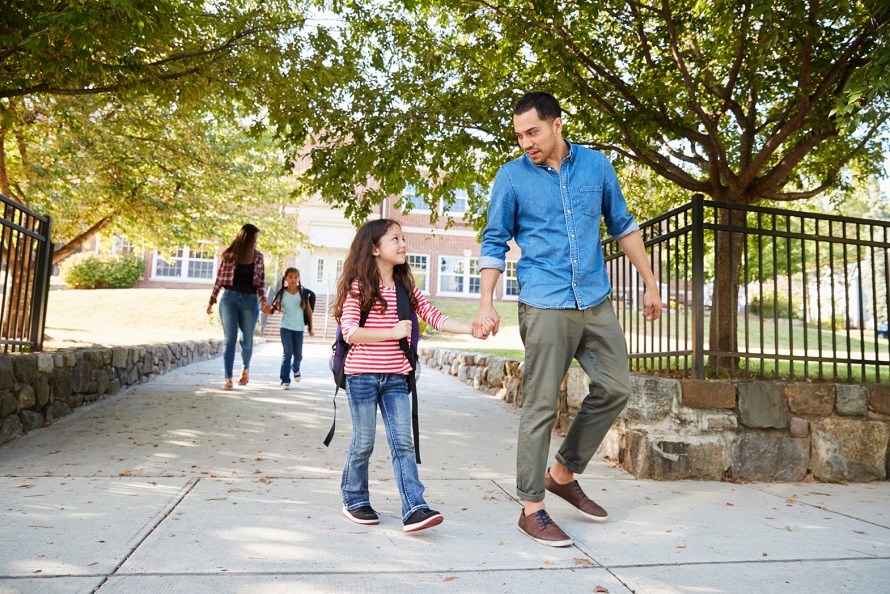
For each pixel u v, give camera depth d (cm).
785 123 637
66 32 409
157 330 1862
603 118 680
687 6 644
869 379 507
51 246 564
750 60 604
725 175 658
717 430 413
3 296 468
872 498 371
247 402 644
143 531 259
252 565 227
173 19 500
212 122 1108
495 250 286
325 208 2670
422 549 252
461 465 420
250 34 613
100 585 204
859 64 580
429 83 664
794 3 483
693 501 346
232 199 1259
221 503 306
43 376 492
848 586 224
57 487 323
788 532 291
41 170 1005
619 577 228
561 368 274
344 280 282
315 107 662
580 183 284
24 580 205
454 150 638
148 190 1137
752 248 1009
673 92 654
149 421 520
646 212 898
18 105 837
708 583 224
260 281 733
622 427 433
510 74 714
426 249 2938
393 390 281
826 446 422
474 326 276
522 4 646
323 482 358
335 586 211
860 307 464
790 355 450
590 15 588
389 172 636
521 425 276
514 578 224
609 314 284
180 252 2770
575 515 311
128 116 965
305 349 1650
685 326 447
